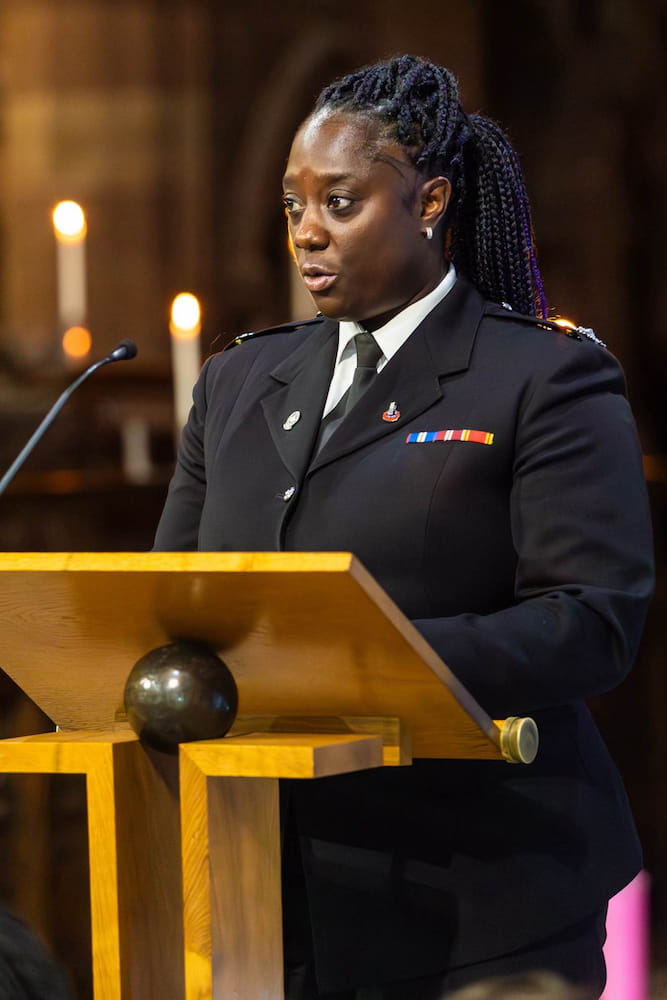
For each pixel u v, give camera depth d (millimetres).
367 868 5012
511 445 5027
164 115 25609
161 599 4023
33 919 11914
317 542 5082
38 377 12656
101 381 13172
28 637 4449
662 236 31734
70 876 12039
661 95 31562
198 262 25969
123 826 4066
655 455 31406
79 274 16266
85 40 25250
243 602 3936
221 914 4043
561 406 5016
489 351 5219
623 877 5172
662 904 12688
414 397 5168
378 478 5051
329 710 4375
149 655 4141
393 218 5129
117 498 11750
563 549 4836
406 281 5238
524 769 5121
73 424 12711
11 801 11930
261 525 5215
